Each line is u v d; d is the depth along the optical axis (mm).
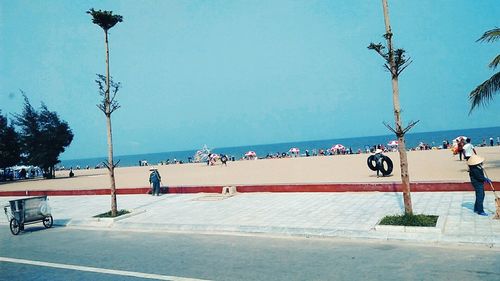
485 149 40844
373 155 23344
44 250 11562
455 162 27812
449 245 9070
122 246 11383
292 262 8609
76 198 24188
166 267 8883
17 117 50750
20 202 14461
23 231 15078
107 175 47500
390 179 20609
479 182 11219
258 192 19750
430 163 28312
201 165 55281
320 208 14391
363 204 14500
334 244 9930
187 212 15797
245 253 9625
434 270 7461
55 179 47312
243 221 13062
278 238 10992
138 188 23438
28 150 50594
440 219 10758
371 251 9047
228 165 48750
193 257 9578
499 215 10531
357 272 7645
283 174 29109
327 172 28016
